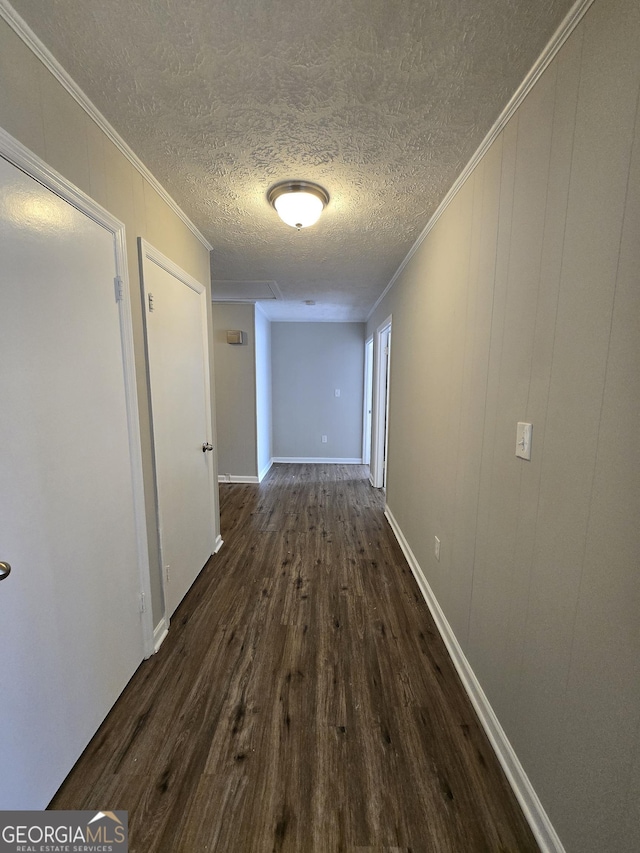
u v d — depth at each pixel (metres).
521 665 1.06
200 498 2.33
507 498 1.15
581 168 0.82
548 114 0.95
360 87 1.11
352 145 1.39
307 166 1.53
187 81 1.10
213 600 2.05
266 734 1.25
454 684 1.47
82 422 1.15
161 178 1.63
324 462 5.64
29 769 0.94
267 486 4.45
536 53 0.97
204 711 1.33
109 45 0.98
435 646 1.69
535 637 0.99
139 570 1.53
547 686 0.94
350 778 1.10
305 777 1.11
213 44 0.98
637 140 0.66
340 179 1.62
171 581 1.87
